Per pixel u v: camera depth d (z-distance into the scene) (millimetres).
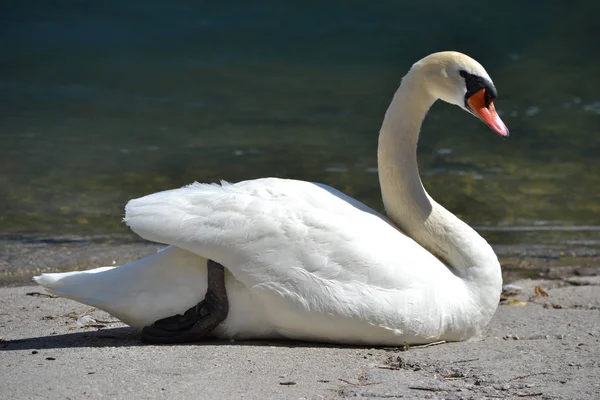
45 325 9609
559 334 9547
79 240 13953
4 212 15250
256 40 32125
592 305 11133
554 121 22266
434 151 19578
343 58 30016
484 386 7699
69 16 33656
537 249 13961
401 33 32906
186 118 22594
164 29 33094
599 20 34875
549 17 35281
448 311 8781
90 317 9930
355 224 8625
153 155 19141
